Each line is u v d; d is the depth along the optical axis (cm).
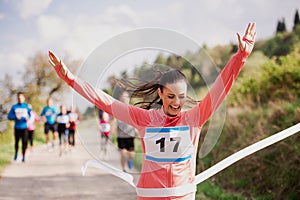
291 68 994
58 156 1239
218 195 700
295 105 845
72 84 310
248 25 329
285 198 630
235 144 841
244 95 1061
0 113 2091
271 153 718
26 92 2155
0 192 785
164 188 319
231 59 321
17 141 1148
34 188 817
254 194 686
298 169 641
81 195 750
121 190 780
